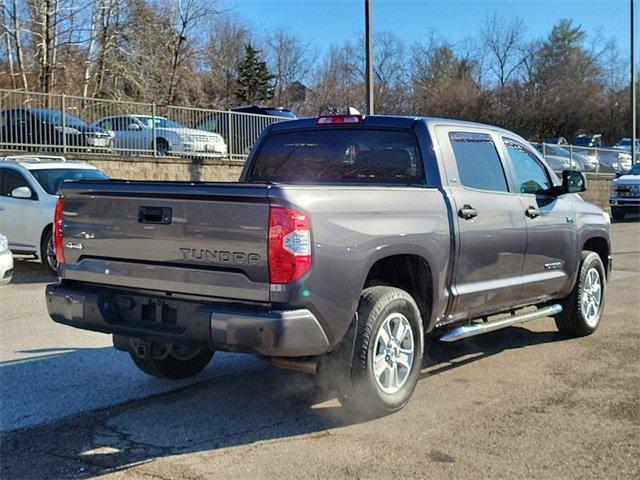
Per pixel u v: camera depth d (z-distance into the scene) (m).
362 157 6.03
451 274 5.52
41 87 30.19
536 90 57.91
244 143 21.28
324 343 4.51
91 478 4.11
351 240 4.60
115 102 18.48
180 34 38.03
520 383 5.91
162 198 4.62
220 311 4.36
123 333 4.82
